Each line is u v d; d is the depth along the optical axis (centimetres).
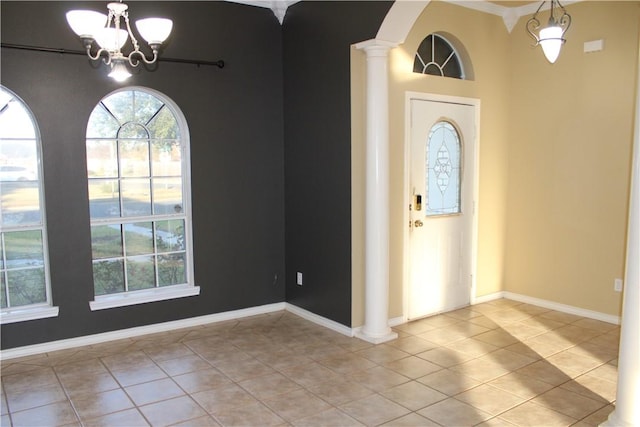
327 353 379
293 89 461
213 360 368
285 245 491
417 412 290
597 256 449
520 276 511
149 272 433
